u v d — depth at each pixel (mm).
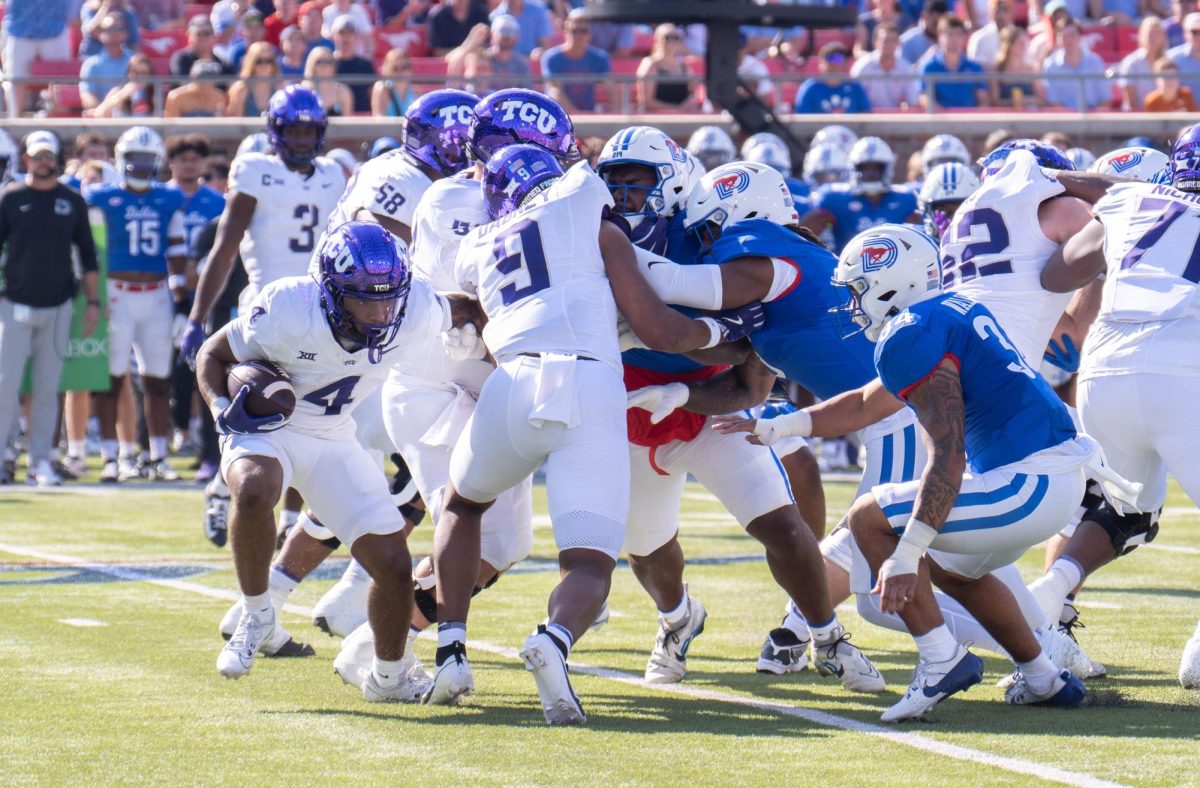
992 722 15602
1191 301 17594
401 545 16344
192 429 47250
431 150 20000
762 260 16797
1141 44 57469
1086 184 19422
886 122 54188
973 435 15766
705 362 17031
